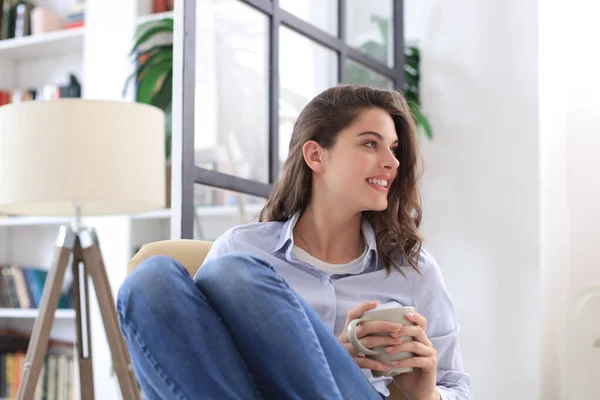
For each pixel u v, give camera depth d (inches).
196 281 46.1
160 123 92.2
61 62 150.6
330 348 46.3
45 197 83.7
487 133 120.6
